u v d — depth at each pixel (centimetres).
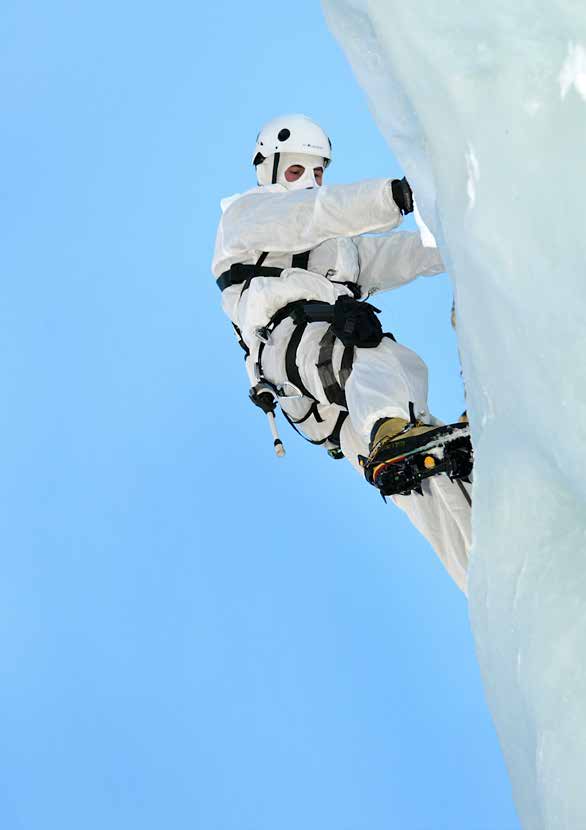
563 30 440
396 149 559
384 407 1055
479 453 498
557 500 462
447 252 506
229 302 1309
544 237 443
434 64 474
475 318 492
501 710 482
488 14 464
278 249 1226
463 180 478
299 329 1203
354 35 570
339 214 1136
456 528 1138
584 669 424
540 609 449
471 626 500
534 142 449
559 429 438
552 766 422
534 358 450
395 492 1031
